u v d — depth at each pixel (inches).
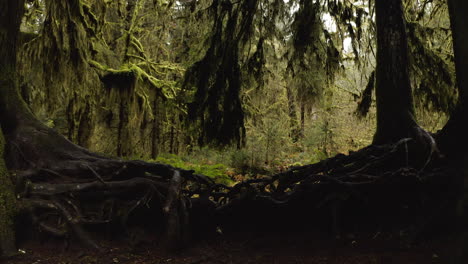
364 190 174.1
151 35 593.3
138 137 574.2
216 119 262.1
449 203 147.6
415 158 181.3
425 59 236.8
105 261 151.3
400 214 165.6
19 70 376.8
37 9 458.0
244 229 181.6
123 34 557.3
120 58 549.3
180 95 277.7
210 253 162.7
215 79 265.9
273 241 171.0
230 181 328.5
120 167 191.6
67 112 474.9
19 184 174.6
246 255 160.4
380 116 204.8
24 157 192.7
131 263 151.3
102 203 174.7
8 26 212.5
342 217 173.9
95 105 497.0
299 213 179.0
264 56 283.0
